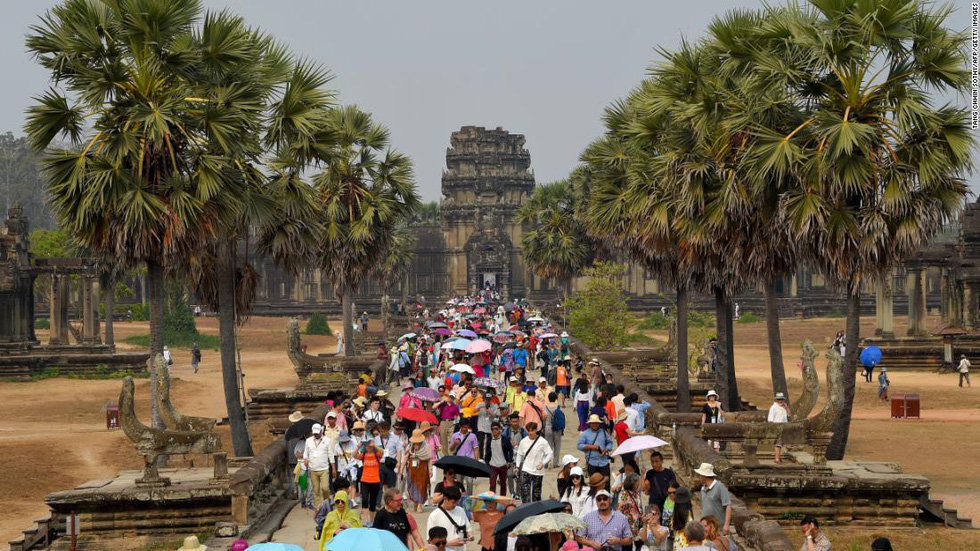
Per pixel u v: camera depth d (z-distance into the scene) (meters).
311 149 41.16
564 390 54.59
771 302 40.09
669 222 43.72
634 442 22.91
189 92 37.19
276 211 40.56
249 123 37.41
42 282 130.88
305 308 197.88
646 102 43.25
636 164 45.69
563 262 111.50
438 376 50.44
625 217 52.12
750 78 36.41
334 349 128.50
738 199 36.69
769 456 31.88
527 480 26.64
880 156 34.81
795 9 35.94
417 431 29.73
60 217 35.66
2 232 96.81
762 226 37.53
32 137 35.06
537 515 18.16
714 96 38.97
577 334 85.81
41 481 45.34
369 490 27.41
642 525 21.78
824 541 20.38
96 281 101.62
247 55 37.19
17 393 81.56
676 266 48.53
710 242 39.59
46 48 35.19
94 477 46.28
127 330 143.25
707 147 39.38
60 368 93.69
